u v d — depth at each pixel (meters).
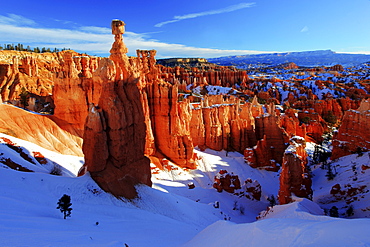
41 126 81.25
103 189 45.53
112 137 50.03
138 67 95.88
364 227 18.16
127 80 55.59
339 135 102.94
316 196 71.88
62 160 68.88
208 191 74.75
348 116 99.69
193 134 109.12
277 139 111.44
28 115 80.81
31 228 23.73
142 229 35.28
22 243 19.36
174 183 77.19
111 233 29.47
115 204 43.84
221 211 63.09
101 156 47.91
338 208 61.44
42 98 124.19
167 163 85.75
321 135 141.88
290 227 22.31
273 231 22.66
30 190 36.94
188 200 62.00
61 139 82.88
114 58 55.97
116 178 48.75
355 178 71.00
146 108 86.00
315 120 151.38
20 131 74.12
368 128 90.62
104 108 50.12
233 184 77.81
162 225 40.38
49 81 143.12
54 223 27.47
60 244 20.95
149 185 58.94
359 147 91.50
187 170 89.94
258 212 71.75
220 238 27.50
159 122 90.88
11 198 31.64
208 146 112.88
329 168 85.12
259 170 101.38
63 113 88.44
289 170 60.16
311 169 98.69
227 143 116.25
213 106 117.06
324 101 181.00
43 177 41.88
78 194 41.75
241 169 98.12
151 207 49.22
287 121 129.12
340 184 72.62
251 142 121.75
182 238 35.56
